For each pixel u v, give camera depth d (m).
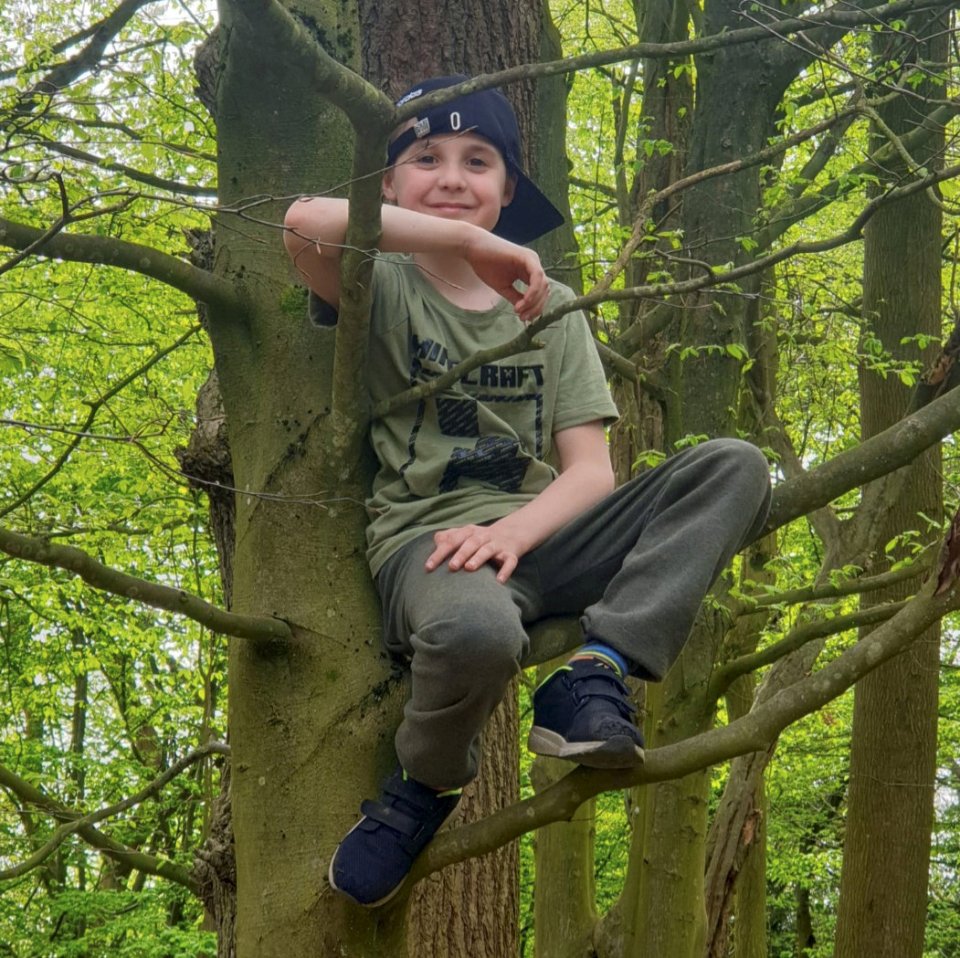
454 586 1.82
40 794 5.87
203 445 2.86
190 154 3.07
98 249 2.03
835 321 6.30
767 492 1.95
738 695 7.16
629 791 6.07
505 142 2.20
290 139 2.28
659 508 1.91
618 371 4.72
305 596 2.07
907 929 6.47
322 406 2.13
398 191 2.19
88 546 8.85
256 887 2.01
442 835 1.92
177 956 9.57
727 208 5.00
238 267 2.24
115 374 7.75
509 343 1.87
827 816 13.61
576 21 8.77
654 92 6.53
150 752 12.77
